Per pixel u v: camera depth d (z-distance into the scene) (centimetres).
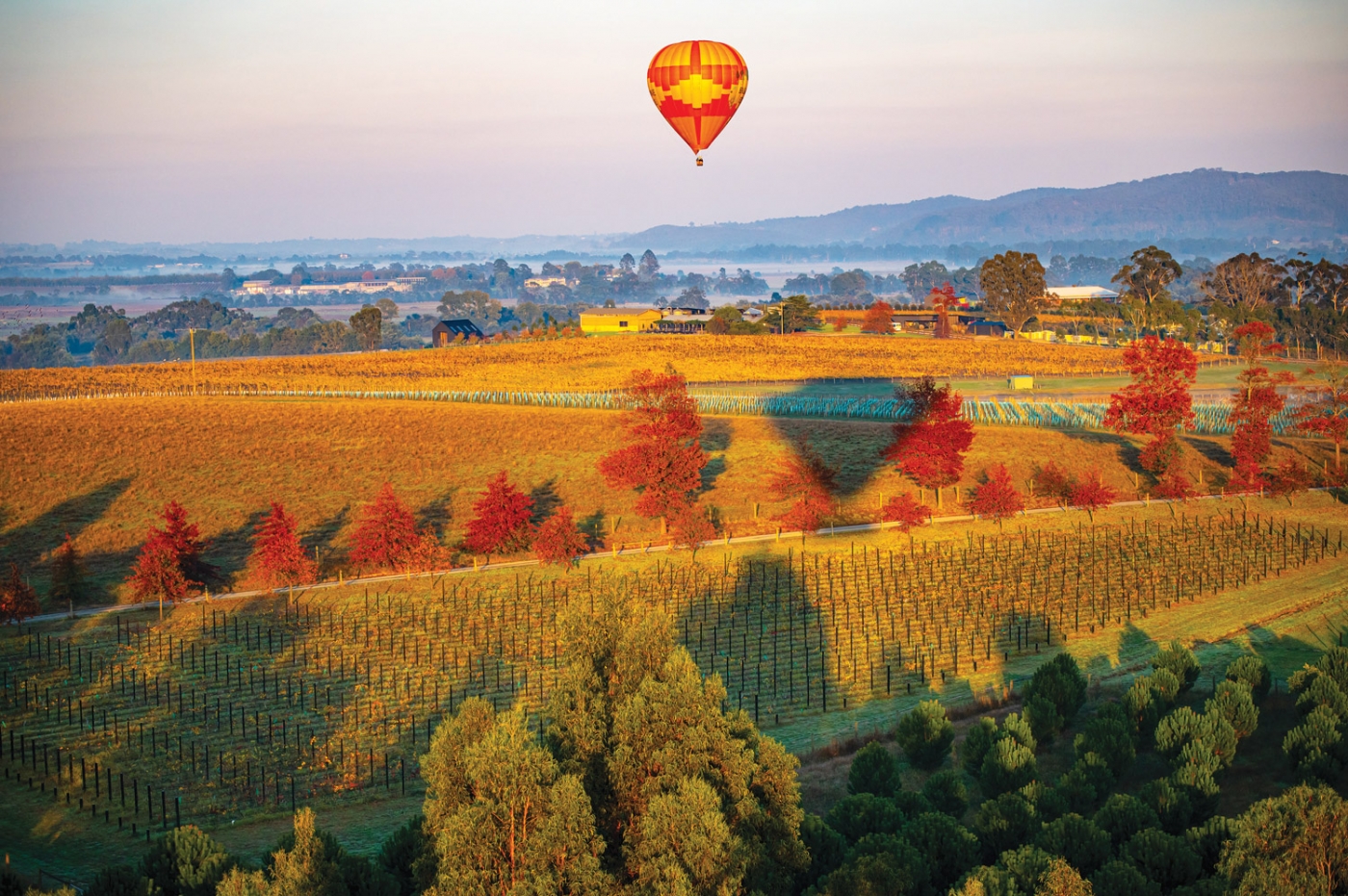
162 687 6153
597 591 7512
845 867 3619
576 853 3569
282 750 5469
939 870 3878
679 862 3541
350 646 6681
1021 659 6456
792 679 6191
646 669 4150
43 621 7094
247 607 7312
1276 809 3797
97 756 5409
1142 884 3541
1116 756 4756
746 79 8581
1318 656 6369
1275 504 9612
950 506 9606
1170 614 7112
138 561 8112
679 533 8350
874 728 5562
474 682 6188
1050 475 9712
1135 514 9338
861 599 7406
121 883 3638
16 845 4641
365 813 4881
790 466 9231
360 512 9219
